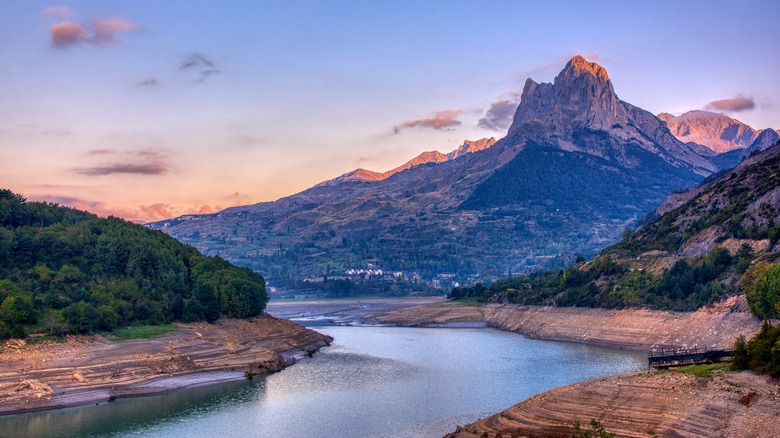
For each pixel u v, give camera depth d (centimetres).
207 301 19925
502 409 11769
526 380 14500
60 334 14612
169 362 14962
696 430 8044
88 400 12481
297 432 10431
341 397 13000
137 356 14812
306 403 12469
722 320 17738
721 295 18862
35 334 14288
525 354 18925
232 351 16788
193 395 13250
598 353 18788
